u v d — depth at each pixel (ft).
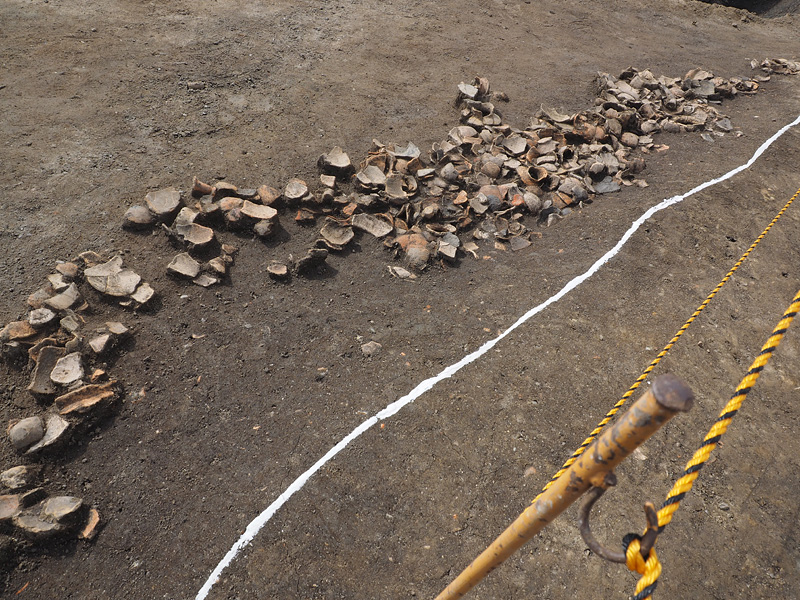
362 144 20.57
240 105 21.47
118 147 18.61
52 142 18.31
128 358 13.07
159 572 10.19
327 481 11.48
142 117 19.99
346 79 24.07
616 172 20.42
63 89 20.53
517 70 26.91
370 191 18.37
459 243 17.25
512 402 13.08
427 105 23.34
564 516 11.20
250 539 10.61
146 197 16.28
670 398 3.94
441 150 20.15
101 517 10.71
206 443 12.00
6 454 11.11
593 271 16.52
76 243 15.31
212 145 19.40
